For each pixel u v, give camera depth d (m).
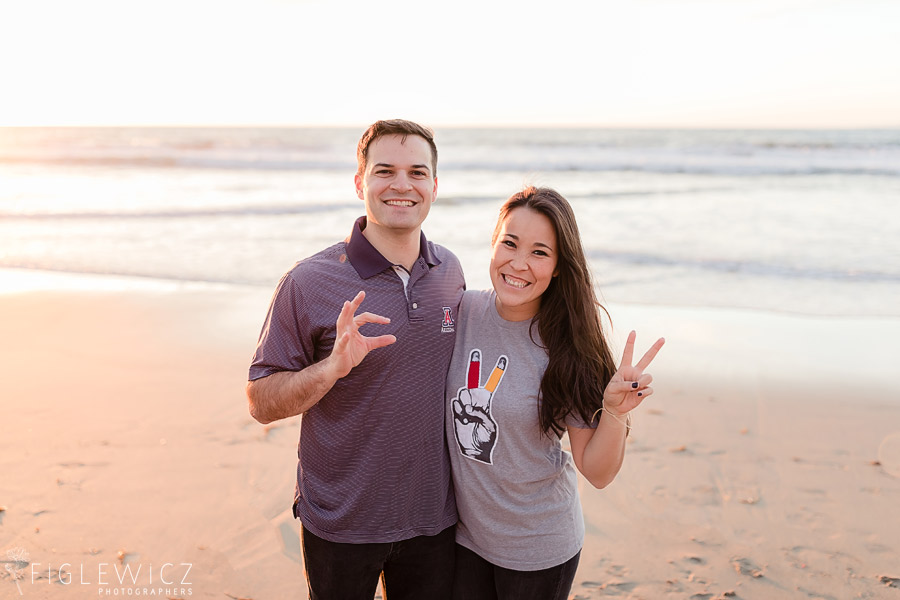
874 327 8.11
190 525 4.03
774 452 5.01
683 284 10.41
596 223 15.88
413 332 2.41
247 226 15.09
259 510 4.20
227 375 6.40
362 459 2.40
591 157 33.59
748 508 4.29
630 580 3.61
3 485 4.43
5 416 5.46
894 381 6.38
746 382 6.36
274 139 49.06
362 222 2.56
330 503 2.43
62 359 6.82
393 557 2.52
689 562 3.76
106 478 4.53
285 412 2.32
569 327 2.39
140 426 5.30
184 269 11.14
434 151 2.54
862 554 3.82
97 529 3.97
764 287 10.23
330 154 34.97
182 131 69.38
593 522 4.15
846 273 11.05
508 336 2.48
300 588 3.51
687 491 4.49
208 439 5.10
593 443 2.36
